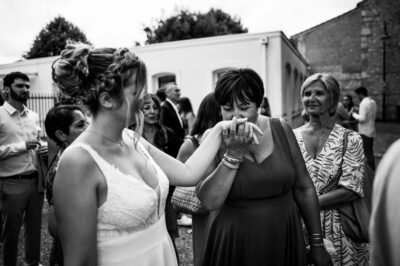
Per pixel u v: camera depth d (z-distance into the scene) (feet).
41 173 11.49
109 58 3.89
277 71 39.58
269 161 5.60
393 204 2.05
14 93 11.57
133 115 4.22
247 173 5.50
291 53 48.67
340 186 6.97
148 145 5.09
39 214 11.75
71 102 4.10
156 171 4.59
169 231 10.68
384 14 67.92
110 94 3.92
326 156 7.09
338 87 7.47
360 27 69.82
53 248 6.31
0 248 13.09
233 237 5.61
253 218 5.51
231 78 5.70
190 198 8.04
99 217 3.84
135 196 3.96
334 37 71.67
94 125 4.13
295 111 54.95
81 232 3.62
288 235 5.69
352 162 6.93
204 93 42.98
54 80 4.00
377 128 55.98
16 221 11.25
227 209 5.79
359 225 6.84
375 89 69.62
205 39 42.19
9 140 11.46
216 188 5.39
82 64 3.89
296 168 6.01
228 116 5.93
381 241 2.10
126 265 3.95
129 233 4.01
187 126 23.07
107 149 4.08
